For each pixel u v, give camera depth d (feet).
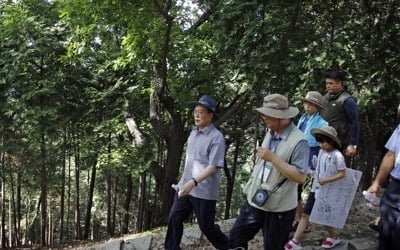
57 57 37.37
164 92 32.73
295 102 24.26
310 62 23.58
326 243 15.85
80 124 41.19
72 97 39.14
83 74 39.22
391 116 28.99
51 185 52.90
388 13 26.55
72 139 47.29
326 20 27.68
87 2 25.96
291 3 27.25
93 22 28.58
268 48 26.40
